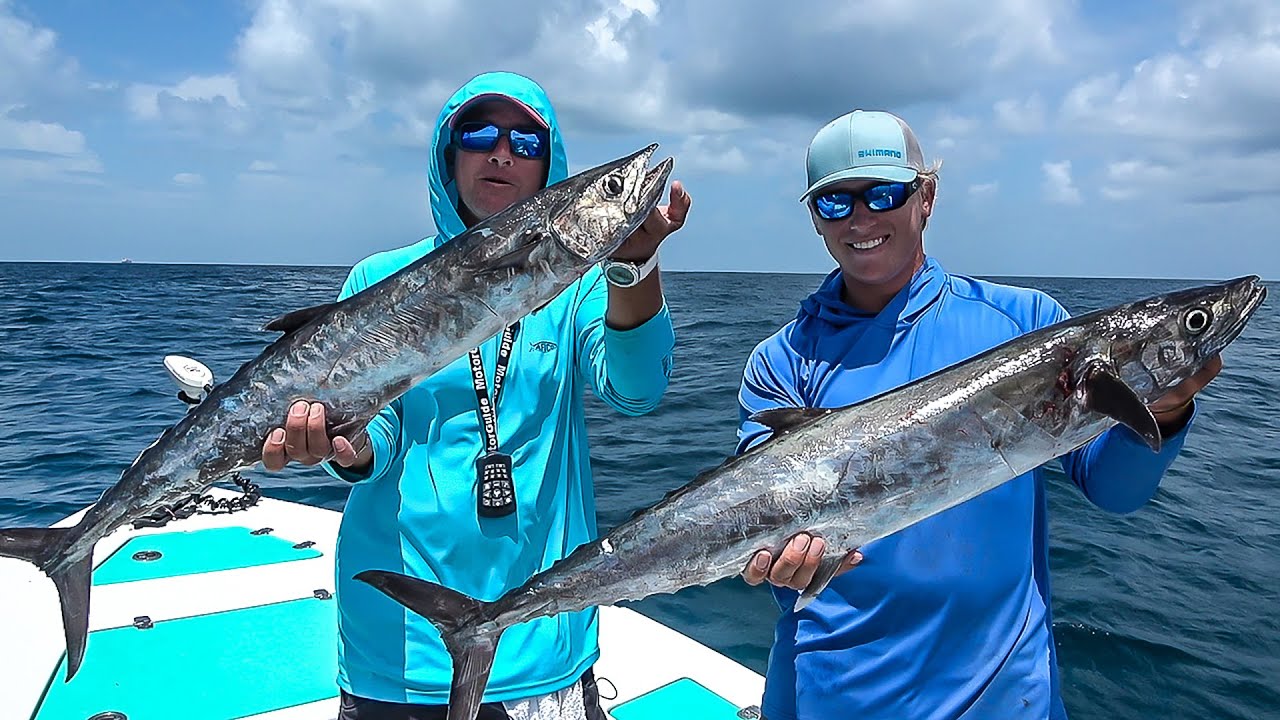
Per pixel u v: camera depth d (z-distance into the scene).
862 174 2.49
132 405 12.45
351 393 2.38
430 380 2.54
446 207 2.87
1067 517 7.22
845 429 2.38
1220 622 5.14
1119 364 2.28
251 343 20.45
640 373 2.40
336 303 2.45
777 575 2.35
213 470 2.46
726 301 41.19
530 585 2.39
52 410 11.99
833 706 2.51
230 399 2.42
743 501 2.37
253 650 4.02
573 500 2.68
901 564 2.46
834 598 2.56
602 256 2.28
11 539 2.52
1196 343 2.27
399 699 2.43
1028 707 2.37
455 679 2.31
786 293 52.59
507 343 2.59
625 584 2.40
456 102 2.73
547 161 2.78
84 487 8.34
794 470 2.37
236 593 4.66
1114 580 5.79
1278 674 4.55
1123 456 2.36
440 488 2.48
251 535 5.60
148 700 3.56
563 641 2.56
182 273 111.75
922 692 2.42
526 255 2.31
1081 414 2.28
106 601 4.50
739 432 2.83
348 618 2.51
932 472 2.31
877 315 2.72
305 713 3.51
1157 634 4.97
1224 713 4.20
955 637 2.43
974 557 2.44
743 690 3.93
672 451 9.35
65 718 3.41
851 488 2.33
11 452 9.59
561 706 2.51
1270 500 7.88
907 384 2.41
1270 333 32.38
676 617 5.30
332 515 6.04
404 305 2.37
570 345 2.70
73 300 39.06
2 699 3.38
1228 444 10.51
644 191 2.27
